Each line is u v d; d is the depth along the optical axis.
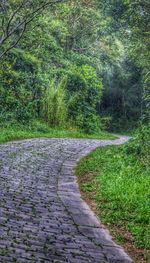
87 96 33.97
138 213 7.66
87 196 9.16
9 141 18.16
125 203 8.19
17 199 8.05
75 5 33.94
